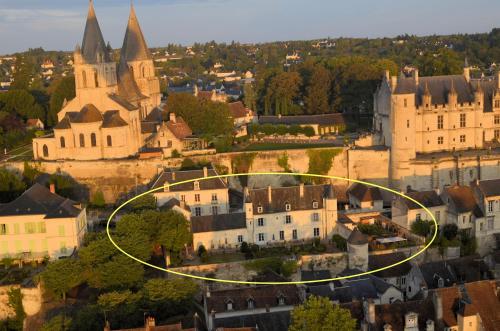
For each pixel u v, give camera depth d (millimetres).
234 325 120375
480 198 170625
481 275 145625
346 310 113312
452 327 117938
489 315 118375
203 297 142250
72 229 160875
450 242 163625
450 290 121312
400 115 199500
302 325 111500
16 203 164750
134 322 128750
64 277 144375
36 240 161750
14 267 161000
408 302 119250
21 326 146750
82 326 126688
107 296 132625
